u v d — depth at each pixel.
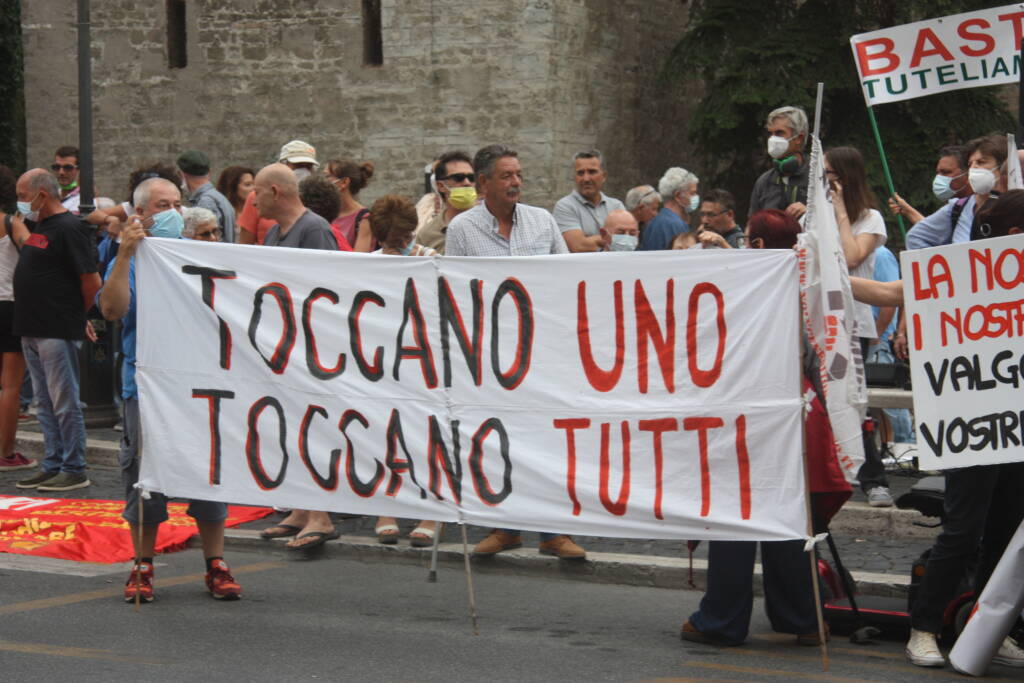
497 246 9.28
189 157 12.95
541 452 7.52
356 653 7.18
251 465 8.14
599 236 11.35
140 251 8.29
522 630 7.74
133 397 8.45
